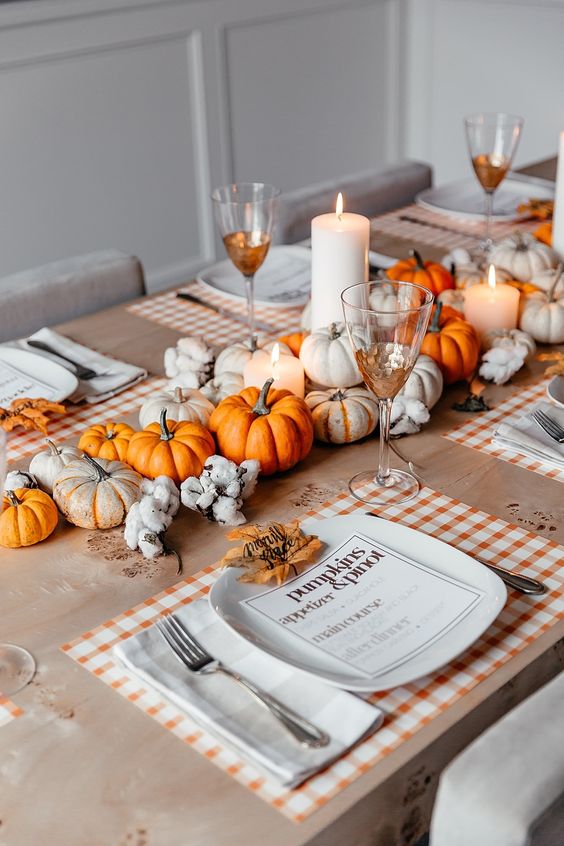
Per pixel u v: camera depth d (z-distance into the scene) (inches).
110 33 121.1
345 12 146.8
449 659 32.4
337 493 44.3
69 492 41.2
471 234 75.9
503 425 48.3
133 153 130.5
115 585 38.5
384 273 64.2
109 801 28.8
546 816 26.4
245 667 33.1
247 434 44.4
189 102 134.1
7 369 55.7
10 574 39.3
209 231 144.1
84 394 53.7
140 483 42.0
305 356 50.0
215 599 35.2
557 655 34.8
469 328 53.5
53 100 119.5
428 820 31.5
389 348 40.4
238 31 135.2
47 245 126.2
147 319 64.1
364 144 159.9
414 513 42.6
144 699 32.6
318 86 148.8
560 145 64.1
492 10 143.2
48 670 34.0
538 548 39.9
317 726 30.4
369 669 32.4
